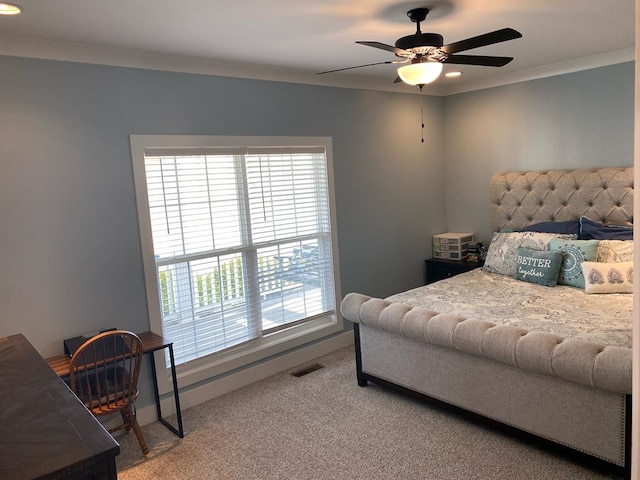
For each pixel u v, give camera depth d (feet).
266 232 12.75
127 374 9.34
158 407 10.80
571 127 14.21
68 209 9.47
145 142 10.32
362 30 9.29
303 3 7.66
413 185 16.49
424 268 17.21
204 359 11.71
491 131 16.07
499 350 8.49
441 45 8.27
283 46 10.21
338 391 11.65
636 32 2.84
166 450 9.57
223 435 10.00
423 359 10.11
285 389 11.98
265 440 9.71
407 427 9.82
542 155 14.96
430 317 9.75
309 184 13.70
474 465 8.44
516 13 8.76
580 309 10.36
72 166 9.46
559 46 11.73
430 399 10.22
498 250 14.15
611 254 11.94
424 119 16.66
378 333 10.94
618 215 13.11
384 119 15.38
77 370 8.30
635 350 3.03
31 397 4.66
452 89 16.75
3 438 3.88
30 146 8.98
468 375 9.36
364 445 9.29
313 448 9.30
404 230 16.34
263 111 12.32
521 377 8.54
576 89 13.93
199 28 8.64
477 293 12.08
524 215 15.11
